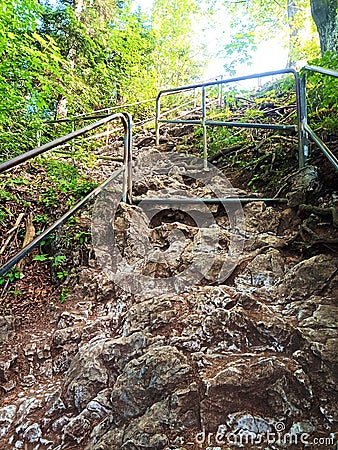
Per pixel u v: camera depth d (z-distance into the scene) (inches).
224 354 55.5
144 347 58.2
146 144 198.2
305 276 69.7
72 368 60.9
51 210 116.9
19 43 146.2
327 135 113.3
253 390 47.1
